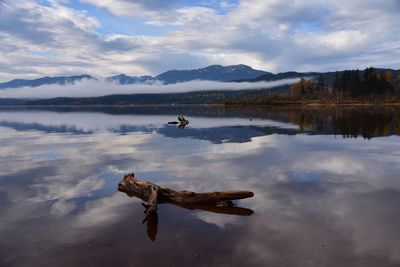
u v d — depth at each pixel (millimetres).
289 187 16141
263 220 11883
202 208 13406
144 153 27344
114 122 71000
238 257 9219
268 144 31625
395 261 8930
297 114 89938
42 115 112250
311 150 27531
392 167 20469
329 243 10008
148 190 14828
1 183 17766
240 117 81000
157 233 10922
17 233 11133
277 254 9367
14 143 35156
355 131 42625
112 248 9914
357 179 17547
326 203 13641
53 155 26922
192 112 123438
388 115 74938
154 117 91812
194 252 9547
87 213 12992
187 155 25969
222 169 20516
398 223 11461
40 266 9008
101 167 21891
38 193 15852
